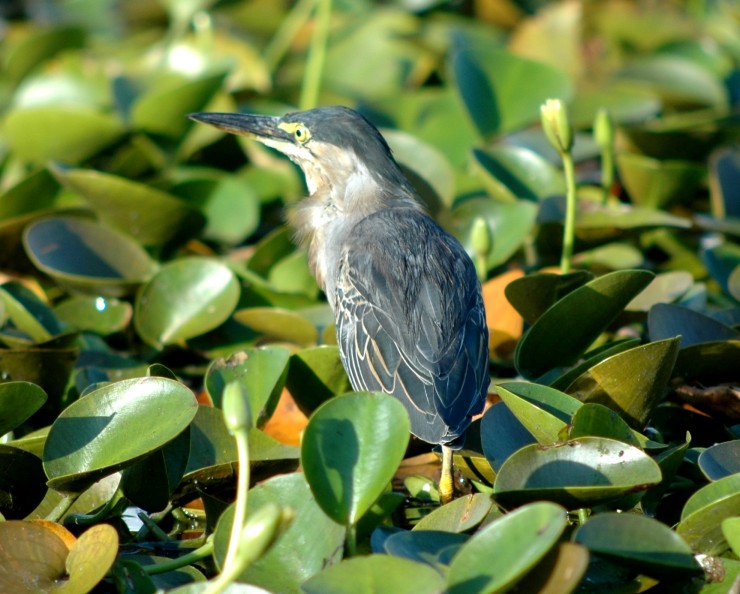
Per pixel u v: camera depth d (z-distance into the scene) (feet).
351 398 23.91
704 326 31.68
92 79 54.34
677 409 30.78
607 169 41.04
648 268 41.70
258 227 47.60
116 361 34.37
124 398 25.53
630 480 23.66
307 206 39.19
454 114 50.16
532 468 24.23
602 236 39.22
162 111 46.68
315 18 61.46
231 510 23.79
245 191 44.42
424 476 30.60
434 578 20.59
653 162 43.52
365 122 38.91
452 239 34.53
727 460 25.73
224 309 35.42
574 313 30.68
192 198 44.91
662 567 21.67
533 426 25.85
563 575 20.18
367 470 23.29
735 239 42.39
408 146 42.37
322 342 36.24
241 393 20.71
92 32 67.31
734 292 36.29
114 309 37.47
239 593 21.38
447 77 56.03
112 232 39.47
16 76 60.03
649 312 31.45
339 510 23.02
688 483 27.91
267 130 40.11
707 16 62.90
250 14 63.05
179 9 57.36
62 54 60.18
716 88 51.47
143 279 38.52
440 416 28.78
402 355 30.86
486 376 31.27
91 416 25.48
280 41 57.77
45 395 26.30
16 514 27.14
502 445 27.02
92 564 22.16
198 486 27.35
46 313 35.53
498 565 20.06
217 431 27.86
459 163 49.32
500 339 35.76
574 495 23.13
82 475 24.18
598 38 59.31
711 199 47.93
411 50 56.95
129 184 39.78
